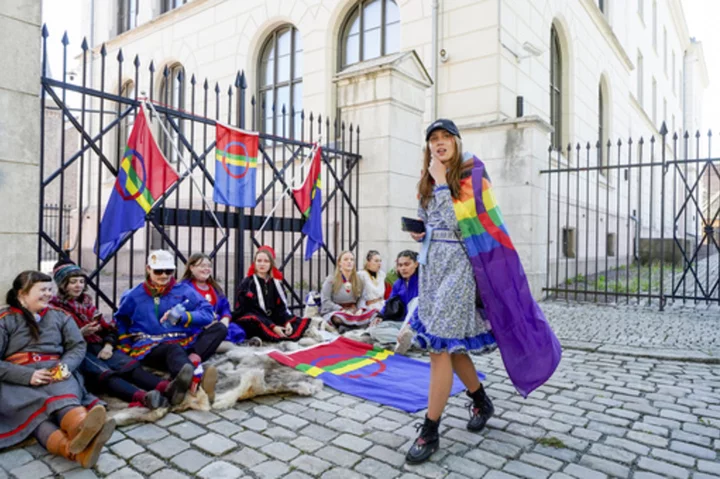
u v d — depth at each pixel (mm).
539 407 3369
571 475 2422
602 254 13148
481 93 8906
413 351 4902
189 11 13250
